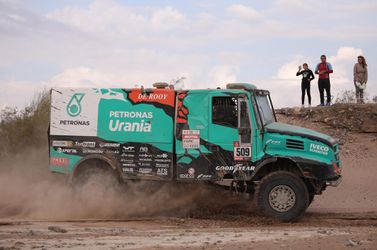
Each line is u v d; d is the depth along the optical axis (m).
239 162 12.72
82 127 13.58
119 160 13.38
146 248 8.68
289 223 12.27
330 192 15.84
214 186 13.44
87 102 13.59
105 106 13.50
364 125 19.44
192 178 12.93
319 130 19.75
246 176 12.68
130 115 13.34
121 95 13.43
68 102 13.68
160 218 13.07
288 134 12.60
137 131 13.29
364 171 17.16
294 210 12.23
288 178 12.30
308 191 12.92
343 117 19.86
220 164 12.81
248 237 9.88
